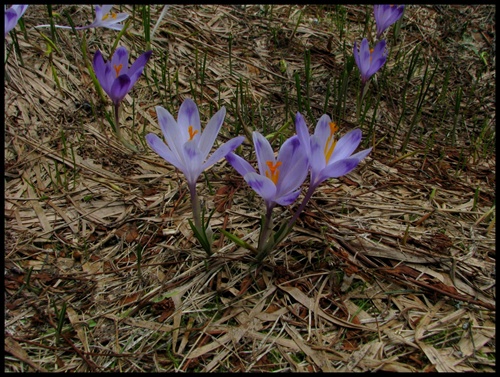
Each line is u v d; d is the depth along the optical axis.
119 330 0.23
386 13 0.35
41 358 0.21
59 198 0.29
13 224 0.27
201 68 0.42
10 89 0.35
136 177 0.32
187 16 0.47
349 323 0.24
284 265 0.26
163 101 0.38
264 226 0.24
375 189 0.33
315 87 0.43
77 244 0.27
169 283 0.25
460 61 0.49
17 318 0.23
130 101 0.37
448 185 0.35
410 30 0.52
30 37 0.39
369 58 0.35
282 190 0.23
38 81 0.36
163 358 0.22
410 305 0.25
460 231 0.30
